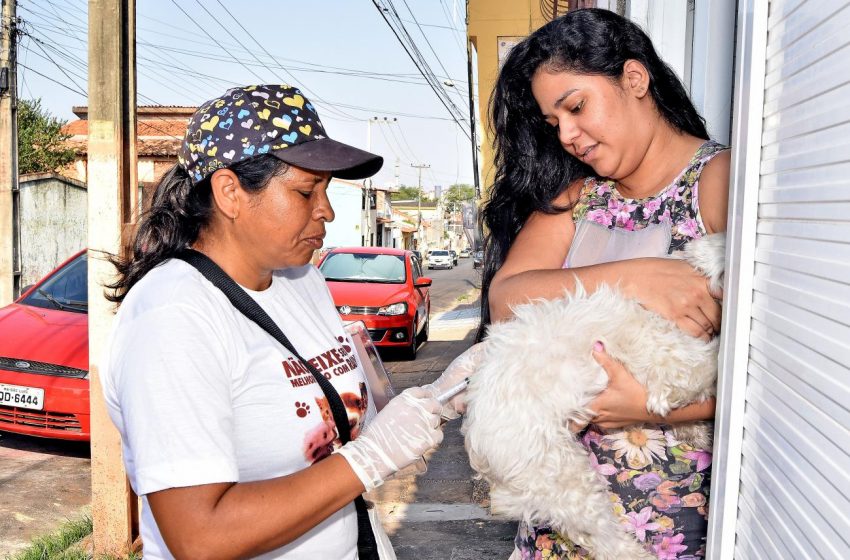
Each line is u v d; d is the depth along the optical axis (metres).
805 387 0.91
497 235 1.93
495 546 4.24
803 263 0.92
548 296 1.60
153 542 1.53
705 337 1.49
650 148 1.60
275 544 1.36
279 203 1.53
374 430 1.47
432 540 4.34
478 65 9.93
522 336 1.47
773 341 1.01
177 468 1.30
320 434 1.57
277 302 1.68
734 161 1.15
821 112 0.88
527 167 1.80
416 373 9.62
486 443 1.45
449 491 5.17
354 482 1.41
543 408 1.41
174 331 1.38
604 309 1.46
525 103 1.74
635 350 1.40
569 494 1.44
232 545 1.32
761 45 1.07
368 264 11.31
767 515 1.02
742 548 1.12
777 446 0.99
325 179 1.61
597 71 1.51
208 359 1.39
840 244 0.83
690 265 1.48
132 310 1.44
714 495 1.21
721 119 2.86
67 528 4.33
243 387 1.50
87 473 5.36
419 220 69.88
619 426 1.47
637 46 1.53
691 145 1.61
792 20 0.97
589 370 1.41
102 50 3.74
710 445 1.52
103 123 3.72
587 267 1.59
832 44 0.85
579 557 1.58
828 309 0.85
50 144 21.75
